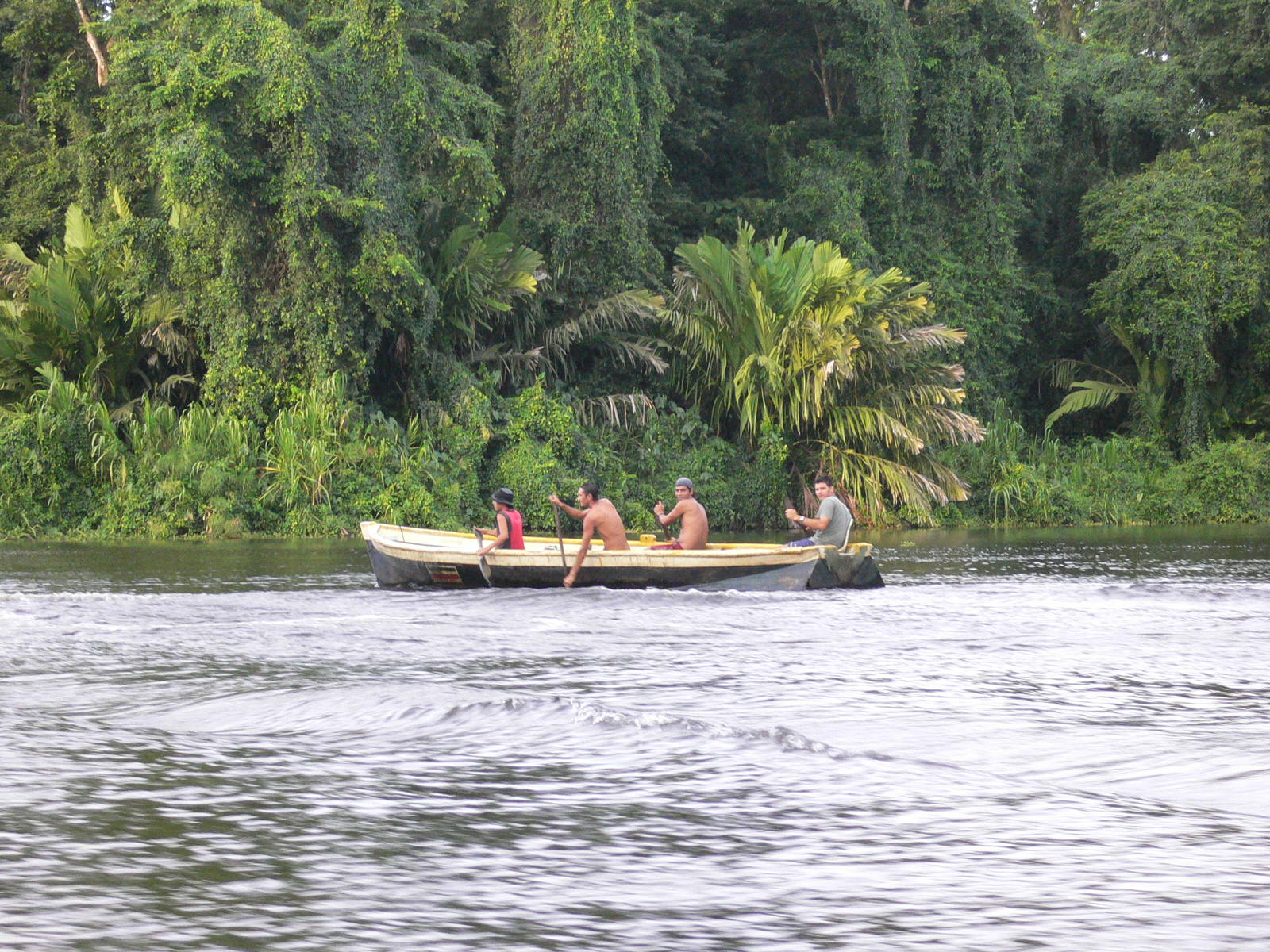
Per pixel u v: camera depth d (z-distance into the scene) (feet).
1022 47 442.50
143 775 61.87
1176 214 418.10
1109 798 57.98
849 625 125.29
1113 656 103.35
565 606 141.28
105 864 47.93
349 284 293.43
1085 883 45.85
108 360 311.47
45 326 304.09
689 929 41.24
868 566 159.12
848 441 335.88
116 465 279.90
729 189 428.15
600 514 157.48
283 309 290.56
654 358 329.93
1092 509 373.20
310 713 77.10
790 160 401.90
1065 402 443.32
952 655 103.96
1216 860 48.62
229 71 274.57
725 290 334.85
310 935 40.55
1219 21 465.06
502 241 311.88
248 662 99.66
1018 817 54.65
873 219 411.13
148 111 294.87
